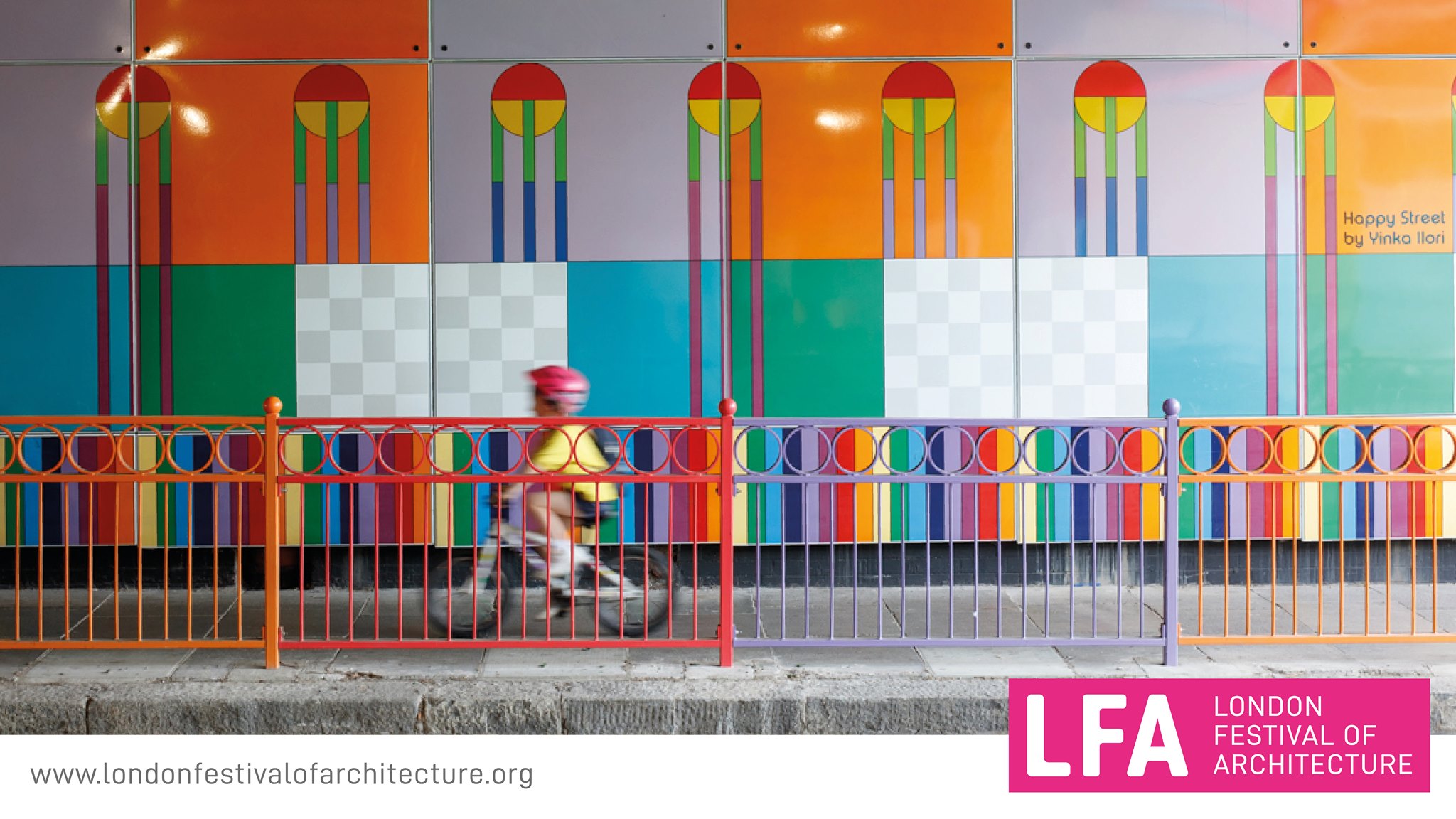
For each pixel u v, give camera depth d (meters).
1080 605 6.27
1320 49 6.62
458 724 4.59
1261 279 6.67
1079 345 6.68
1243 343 6.68
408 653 5.20
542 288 6.59
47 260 6.50
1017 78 6.62
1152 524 6.77
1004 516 6.76
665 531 6.71
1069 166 6.64
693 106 6.57
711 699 4.60
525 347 6.61
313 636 5.53
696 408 6.63
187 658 5.13
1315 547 6.82
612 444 6.63
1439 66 6.66
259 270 6.55
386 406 6.60
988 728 4.61
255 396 6.57
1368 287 6.70
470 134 6.55
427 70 6.54
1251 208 6.66
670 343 6.62
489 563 5.85
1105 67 6.62
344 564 6.64
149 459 6.55
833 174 6.61
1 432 4.99
